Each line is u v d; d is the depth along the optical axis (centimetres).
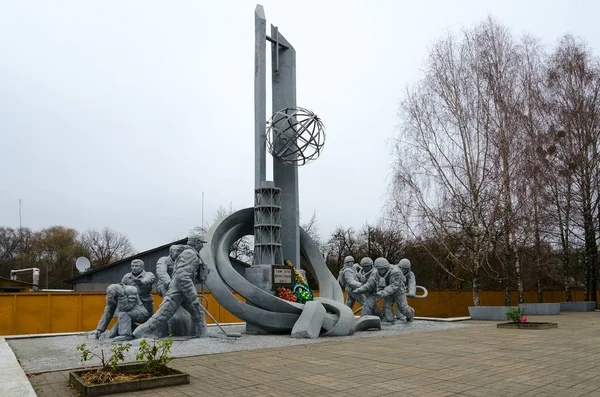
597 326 1620
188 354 975
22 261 6594
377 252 4716
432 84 2639
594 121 2953
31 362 912
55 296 1848
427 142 2611
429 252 2706
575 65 3020
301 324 1294
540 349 999
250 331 1452
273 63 1748
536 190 2516
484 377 687
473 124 2559
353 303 1870
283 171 1661
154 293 2028
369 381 671
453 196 2547
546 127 2955
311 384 657
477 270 2472
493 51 2622
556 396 564
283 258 1611
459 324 1786
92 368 720
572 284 4059
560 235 3017
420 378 688
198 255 1284
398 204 2628
